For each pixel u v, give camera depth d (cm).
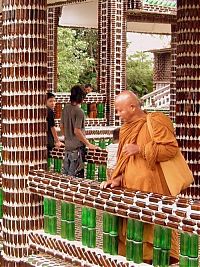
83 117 930
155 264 546
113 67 1709
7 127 691
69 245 638
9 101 687
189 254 508
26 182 690
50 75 1903
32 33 679
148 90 3859
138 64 3894
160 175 582
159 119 575
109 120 1714
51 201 669
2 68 694
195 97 920
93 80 3475
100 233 741
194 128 923
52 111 997
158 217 523
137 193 548
